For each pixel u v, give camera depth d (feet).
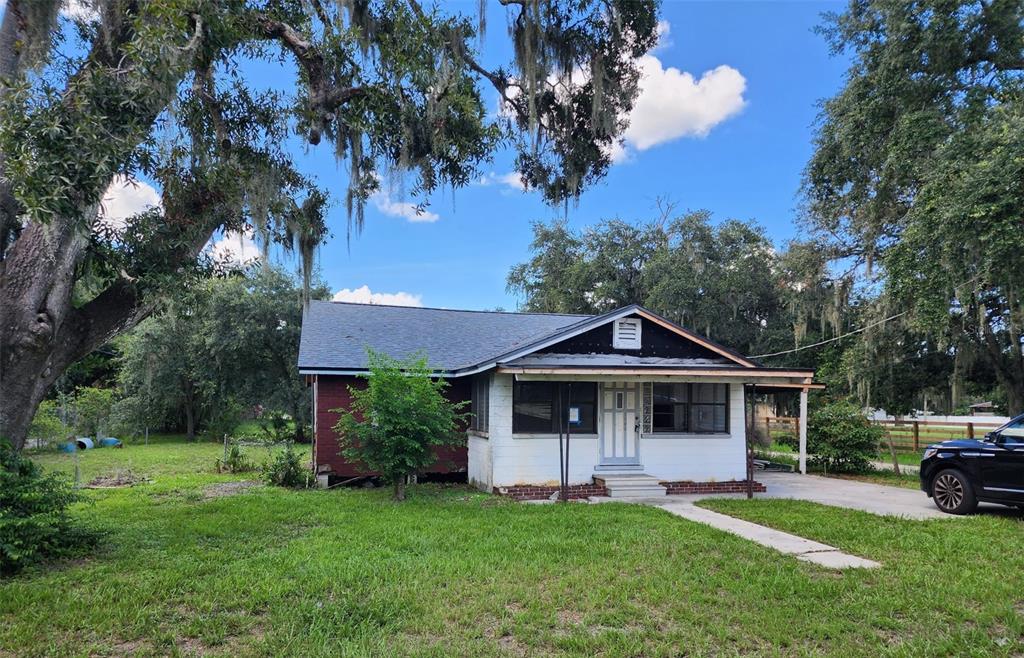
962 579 19.30
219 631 14.79
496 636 14.76
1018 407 57.57
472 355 44.42
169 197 22.79
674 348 41.60
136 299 23.27
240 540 23.68
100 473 48.52
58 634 14.62
